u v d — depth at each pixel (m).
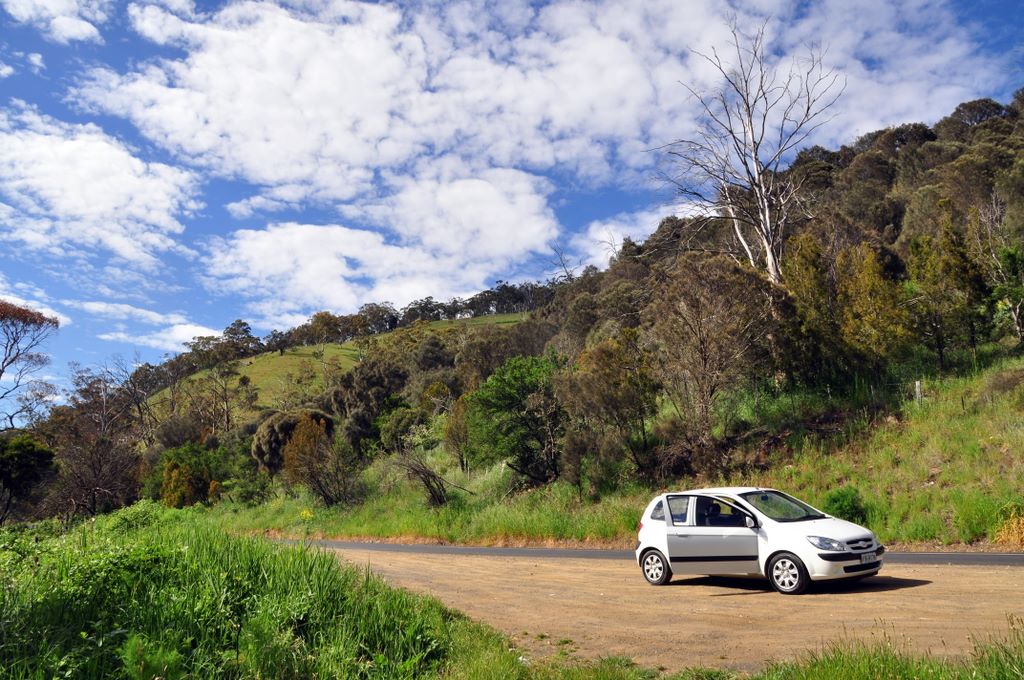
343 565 11.57
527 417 28.58
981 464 18.50
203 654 7.03
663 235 34.84
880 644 6.73
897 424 22.14
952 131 85.38
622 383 25.27
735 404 26.34
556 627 9.73
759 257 32.72
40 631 6.88
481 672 7.17
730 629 8.97
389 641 8.12
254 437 47.44
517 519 24.89
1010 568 12.38
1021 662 5.58
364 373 55.50
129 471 46.38
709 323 24.39
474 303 134.62
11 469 40.38
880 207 55.53
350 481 36.25
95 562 8.59
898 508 18.02
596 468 25.52
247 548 10.66
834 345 25.09
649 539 13.16
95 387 69.38
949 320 24.27
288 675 6.95
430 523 27.95
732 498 12.40
